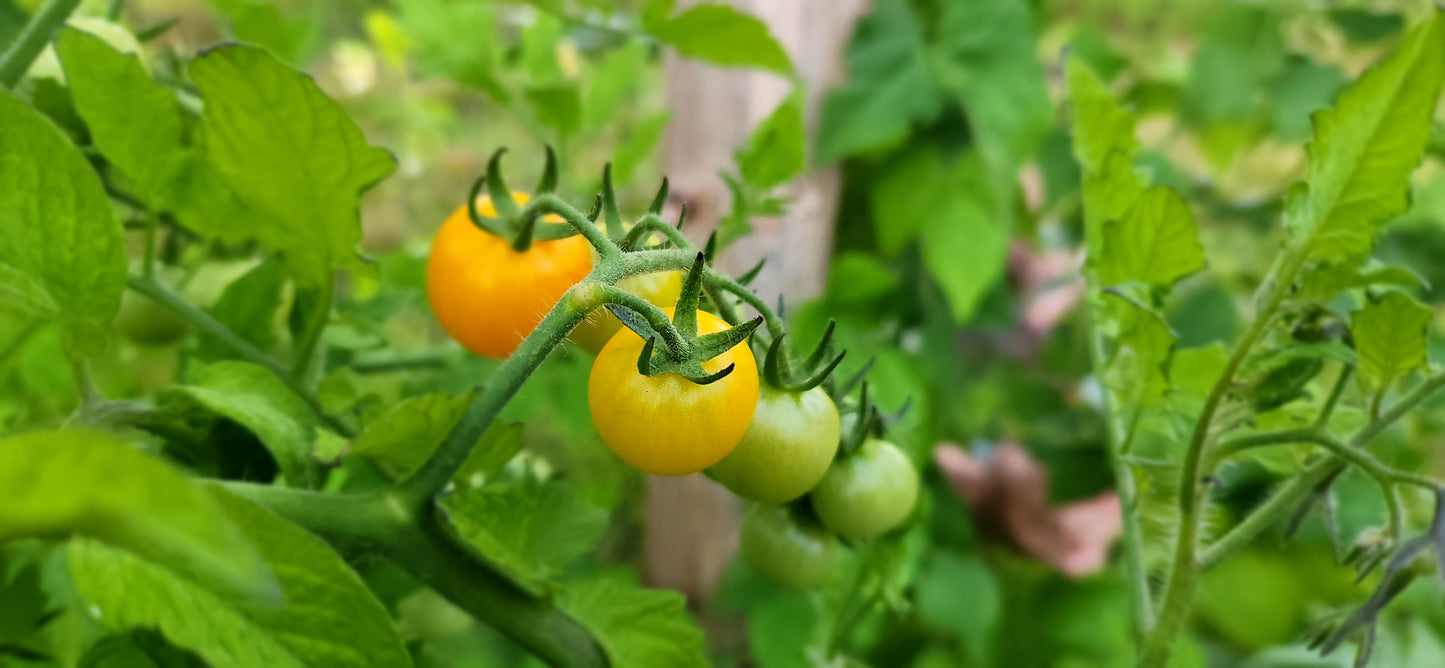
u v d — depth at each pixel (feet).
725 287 0.41
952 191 1.22
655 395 0.38
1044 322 1.51
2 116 0.40
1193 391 0.66
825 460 0.44
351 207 0.53
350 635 0.37
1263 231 1.48
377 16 1.35
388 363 0.86
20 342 0.72
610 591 0.53
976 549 1.30
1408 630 1.18
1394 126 0.46
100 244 0.44
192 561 0.29
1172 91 1.64
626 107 1.40
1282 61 1.48
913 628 1.33
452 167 1.84
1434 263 1.37
